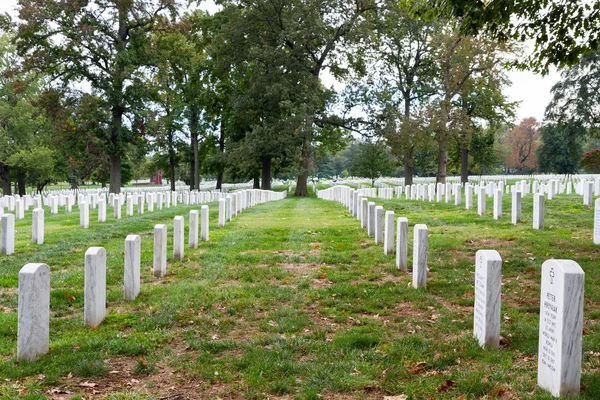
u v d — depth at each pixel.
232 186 80.94
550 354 4.63
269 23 44.72
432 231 15.59
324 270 10.45
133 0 40.19
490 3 12.30
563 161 86.69
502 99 46.62
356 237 14.86
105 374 5.38
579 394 4.50
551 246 12.09
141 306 7.95
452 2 11.87
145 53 43.34
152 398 4.79
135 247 8.38
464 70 42.41
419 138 42.44
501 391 4.69
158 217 22.62
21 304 5.62
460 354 5.65
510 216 18.48
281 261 11.48
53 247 13.84
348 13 42.38
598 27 12.64
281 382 5.00
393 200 29.78
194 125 59.50
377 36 42.81
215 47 44.81
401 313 7.53
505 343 6.00
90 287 6.93
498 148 109.75
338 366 5.39
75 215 24.48
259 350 5.88
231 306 7.89
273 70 42.50
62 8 38.22
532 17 12.79
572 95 49.78
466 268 10.31
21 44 39.75
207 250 12.92
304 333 6.61
